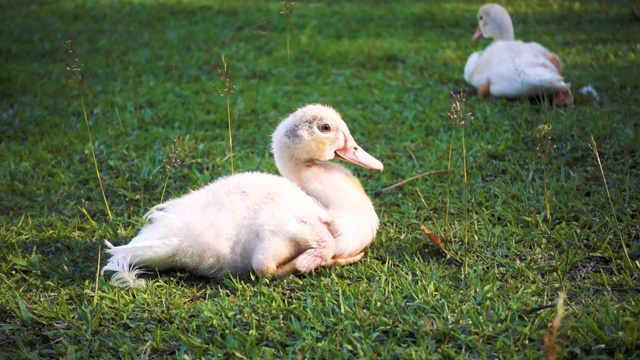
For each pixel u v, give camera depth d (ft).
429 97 5.71
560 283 3.49
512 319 3.33
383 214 4.25
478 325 3.29
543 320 3.29
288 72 6.36
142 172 4.65
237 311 3.43
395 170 4.73
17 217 4.29
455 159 4.75
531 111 5.24
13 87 6.07
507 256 3.78
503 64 5.44
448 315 3.36
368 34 7.41
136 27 7.68
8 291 3.63
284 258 3.65
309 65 6.53
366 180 4.63
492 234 3.93
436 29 7.55
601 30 7.22
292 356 3.20
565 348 3.14
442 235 3.95
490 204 4.23
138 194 4.49
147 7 8.46
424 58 6.58
